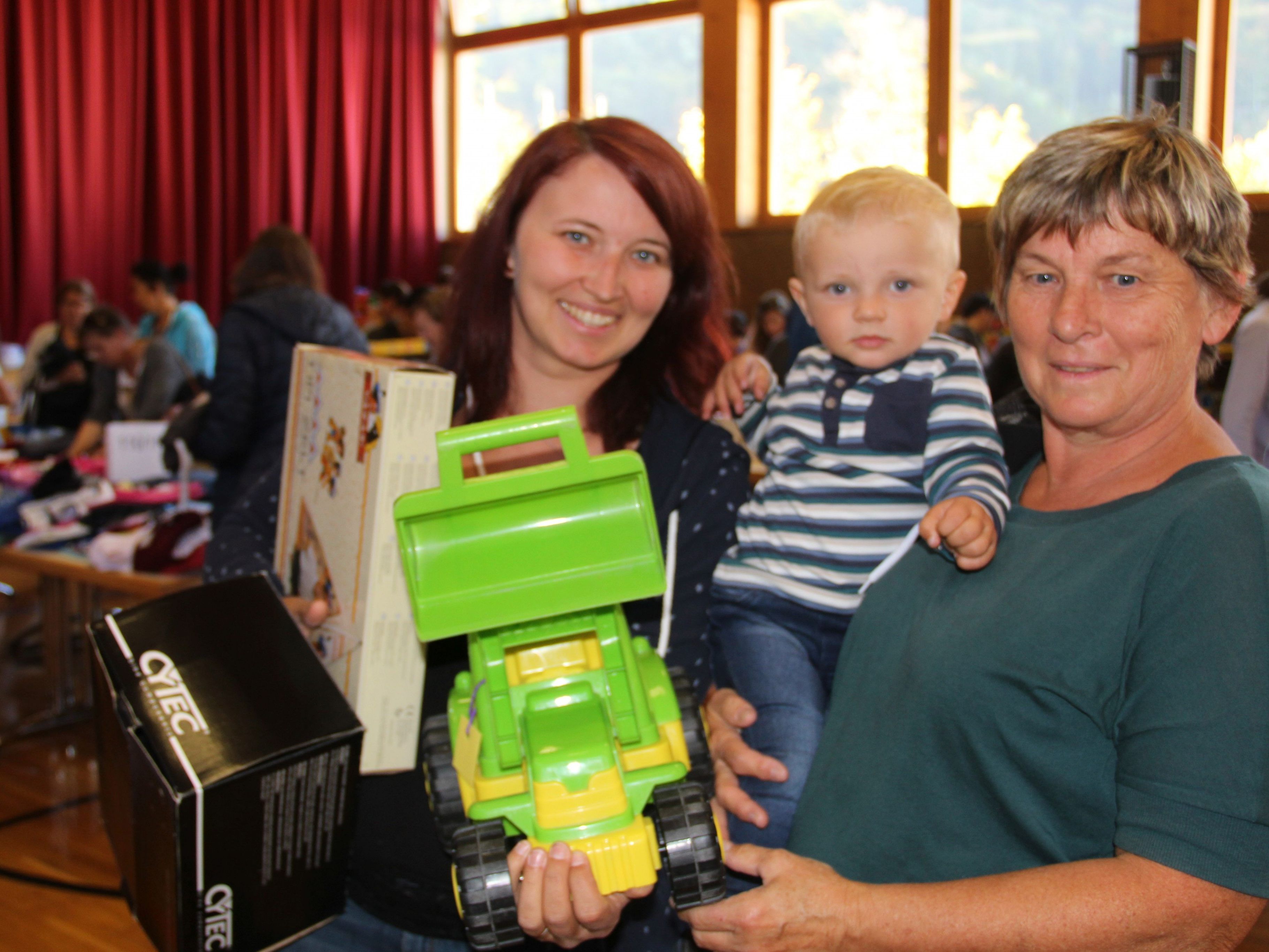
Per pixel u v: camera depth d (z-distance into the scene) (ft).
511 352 3.81
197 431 8.71
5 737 9.57
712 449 3.75
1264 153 17.49
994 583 2.83
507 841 2.87
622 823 2.53
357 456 3.23
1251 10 17.51
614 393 3.75
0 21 19.38
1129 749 2.37
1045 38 19.83
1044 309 2.75
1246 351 4.50
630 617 3.56
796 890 2.53
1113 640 2.47
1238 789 2.19
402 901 3.30
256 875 2.89
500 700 2.80
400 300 19.48
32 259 20.15
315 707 2.97
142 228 22.00
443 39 26.94
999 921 2.34
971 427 3.65
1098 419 2.67
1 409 15.93
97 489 9.66
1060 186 2.63
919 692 2.80
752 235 23.02
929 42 20.97
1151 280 2.58
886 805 2.85
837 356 4.20
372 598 3.09
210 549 3.99
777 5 22.86
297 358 3.89
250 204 23.35
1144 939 2.24
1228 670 2.24
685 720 2.92
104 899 7.20
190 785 2.70
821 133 22.66
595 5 25.03
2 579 14.29
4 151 19.70
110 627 3.03
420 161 26.76
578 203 3.42
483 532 2.61
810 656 3.94
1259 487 2.40
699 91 23.93
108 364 13.52
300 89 24.17
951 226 4.16
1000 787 2.63
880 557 3.89
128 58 21.26
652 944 3.37
